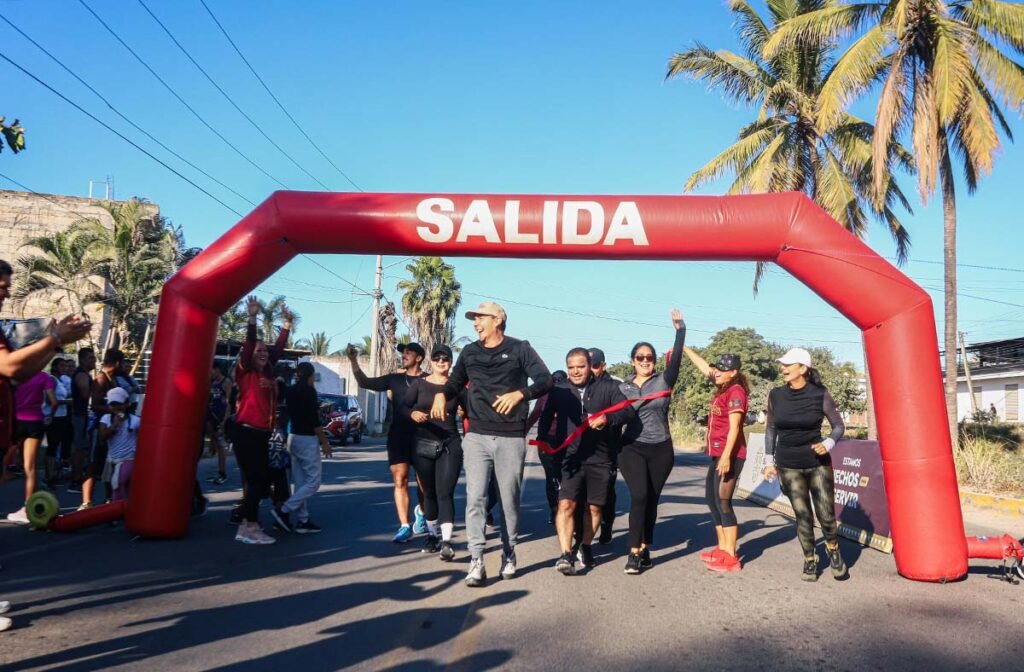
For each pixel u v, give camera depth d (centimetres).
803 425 672
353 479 1450
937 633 521
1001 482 1344
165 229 2564
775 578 680
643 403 702
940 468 683
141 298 2477
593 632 514
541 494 1295
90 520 816
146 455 789
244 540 789
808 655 474
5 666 425
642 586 643
